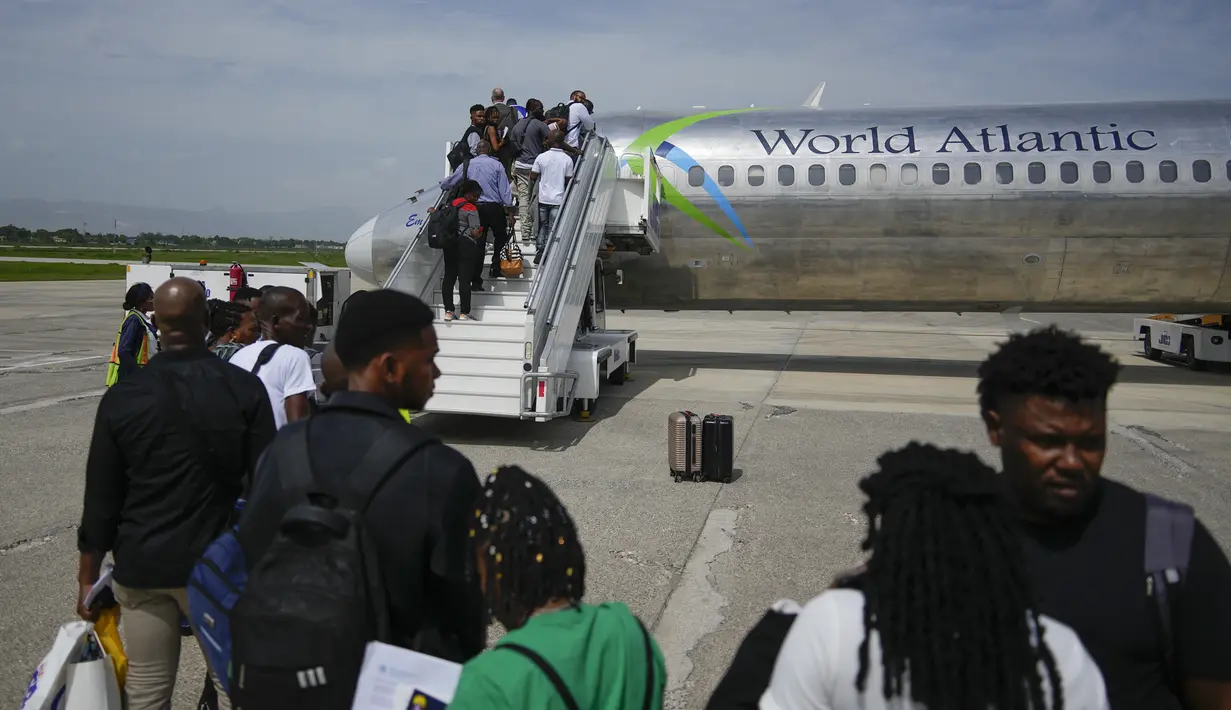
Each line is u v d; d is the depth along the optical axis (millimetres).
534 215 13172
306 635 2170
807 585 6219
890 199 15484
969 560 1710
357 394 2611
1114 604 2074
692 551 6898
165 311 3545
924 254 15734
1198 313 16391
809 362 19141
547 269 10758
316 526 2262
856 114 16312
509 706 1911
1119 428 12094
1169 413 13312
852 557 6793
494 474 2176
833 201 15594
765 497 8438
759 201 15742
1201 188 14953
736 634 5426
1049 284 15797
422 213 15977
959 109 16219
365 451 2451
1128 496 2193
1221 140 15180
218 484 3432
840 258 15953
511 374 10516
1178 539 2098
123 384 3373
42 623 5422
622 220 14422
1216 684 2057
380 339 2623
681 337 25266
